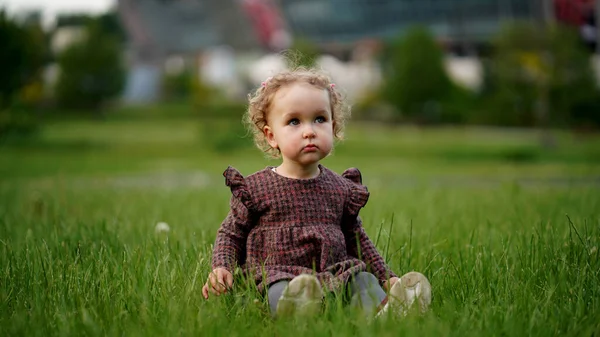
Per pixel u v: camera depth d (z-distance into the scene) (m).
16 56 28.64
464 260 3.37
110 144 35.44
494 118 49.78
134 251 3.44
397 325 2.29
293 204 2.87
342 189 2.98
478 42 89.75
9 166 22.14
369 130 48.56
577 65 36.19
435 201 7.22
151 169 21.20
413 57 50.97
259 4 105.12
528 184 15.00
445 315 2.43
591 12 47.44
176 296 2.74
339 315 2.31
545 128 34.69
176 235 4.10
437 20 92.12
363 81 65.38
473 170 21.70
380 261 2.98
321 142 2.87
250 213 2.90
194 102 63.47
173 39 119.38
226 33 113.12
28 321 2.41
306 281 2.38
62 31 73.44
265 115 3.00
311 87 2.90
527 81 36.69
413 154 31.27
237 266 2.85
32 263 3.23
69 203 7.98
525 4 83.94
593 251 3.28
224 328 2.29
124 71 61.78
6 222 5.55
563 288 2.79
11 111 30.00
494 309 2.48
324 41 105.62
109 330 2.35
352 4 98.44
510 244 3.68
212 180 16.48
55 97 59.62
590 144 34.12
